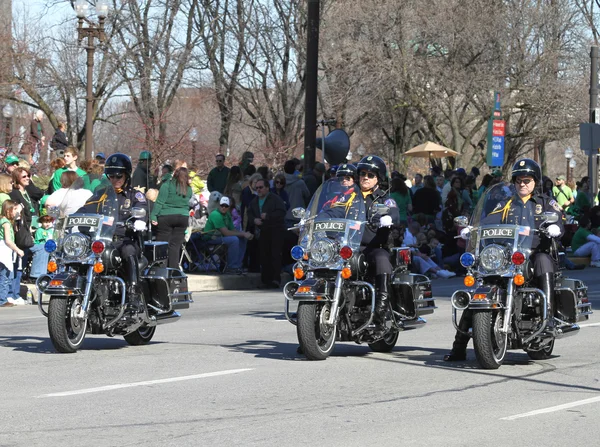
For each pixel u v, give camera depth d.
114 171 25.59
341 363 24.06
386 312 24.50
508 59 95.75
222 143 96.50
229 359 24.59
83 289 24.72
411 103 97.88
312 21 49.41
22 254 37.16
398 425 17.20
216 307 37.72
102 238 25.02
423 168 154.38
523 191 23.44
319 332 24.11
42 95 99.50
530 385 21.27
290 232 47.50
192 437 16.20
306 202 47.69
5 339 28.19
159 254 26.53
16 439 15.98
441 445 15.77
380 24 94.25
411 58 95.75
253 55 96.75
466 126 120.69
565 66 97.88
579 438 16.39
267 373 22.52
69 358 24.59
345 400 19.44
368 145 122.94
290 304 38.75
